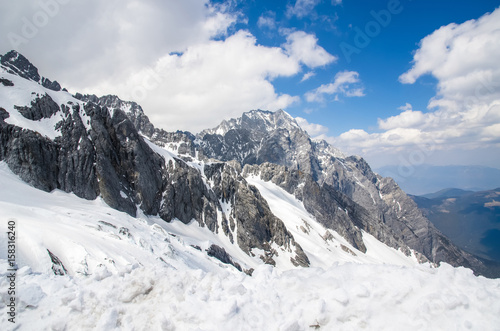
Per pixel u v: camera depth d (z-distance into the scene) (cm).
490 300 955
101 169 7356
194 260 5588
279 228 13100
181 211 9819
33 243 3139
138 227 5659
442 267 1185
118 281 1384
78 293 1290
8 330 1115
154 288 1310
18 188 5506
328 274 1292
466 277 1100
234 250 10450
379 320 1016
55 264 3053
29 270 1577
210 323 1084
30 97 7125
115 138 8531
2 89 6900
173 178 10038
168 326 1102
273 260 11362
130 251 4097
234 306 1124
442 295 1019
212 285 1297
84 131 7581
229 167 14388
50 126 7125
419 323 962
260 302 1177
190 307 1154
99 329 1097
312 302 1127
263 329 1055
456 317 949
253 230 11906
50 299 1285
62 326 1133
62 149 6975
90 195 6962
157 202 9119
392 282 1129
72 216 4756
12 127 6309
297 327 1043
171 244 5581
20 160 6138
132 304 1240
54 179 6562
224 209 11956
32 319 1175
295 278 1273
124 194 7838
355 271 1284
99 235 4162
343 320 1048
